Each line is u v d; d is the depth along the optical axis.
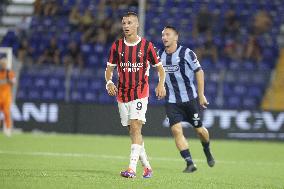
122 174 27.08
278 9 84.88
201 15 82.12
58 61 76.69
